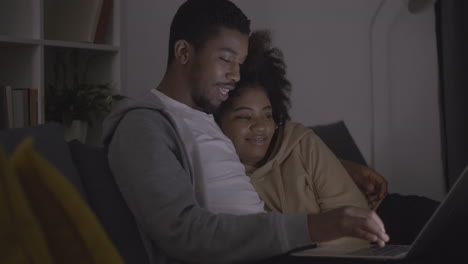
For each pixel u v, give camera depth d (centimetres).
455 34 283
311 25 264
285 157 198
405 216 199
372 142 282
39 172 43
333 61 270
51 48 227
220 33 175
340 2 274
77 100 211
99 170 133
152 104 138
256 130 203
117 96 217
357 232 114
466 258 111
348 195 194
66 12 221
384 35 284
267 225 120
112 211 129
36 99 199
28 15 205
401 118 288
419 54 291
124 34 225
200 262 124
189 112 166
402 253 122
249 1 248
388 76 285
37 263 41
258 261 123
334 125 247
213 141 162
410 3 284
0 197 40
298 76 255
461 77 283
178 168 130
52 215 45
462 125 282
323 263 118
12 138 117
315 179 196
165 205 124
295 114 249
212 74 173
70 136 211
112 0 225
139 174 126
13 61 208
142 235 129
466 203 103
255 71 223
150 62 235
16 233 40
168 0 240
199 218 123
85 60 232
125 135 132
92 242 44
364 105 280
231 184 158
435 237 108
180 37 171
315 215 120
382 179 214
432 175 295
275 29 254
